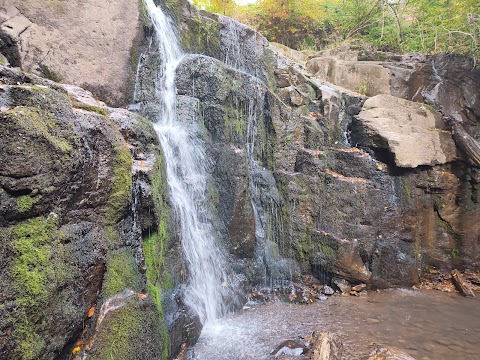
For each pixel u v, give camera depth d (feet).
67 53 15.65
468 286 22.24
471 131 29.19
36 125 7.29
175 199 15.43
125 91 17.71
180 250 14.42
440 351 13.88
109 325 8.77
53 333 7.23
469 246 24.56
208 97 19.62
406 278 22.18
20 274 6.64
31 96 7.70
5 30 14.02
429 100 30.17
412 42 36.27
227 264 18.20
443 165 25.17
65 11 15.76
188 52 21.99
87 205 8.79
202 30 22.57
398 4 37.93
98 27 16.75
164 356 10.68
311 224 21.79
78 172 8.35
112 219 9.68
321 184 22.17
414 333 15.46
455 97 29.66
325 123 24.62
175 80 19.40
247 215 19.35
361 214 21.56
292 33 41.81
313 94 26.30
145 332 9.76
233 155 19.16
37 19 14.94
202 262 16.31
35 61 14.65
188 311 13.15
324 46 41.98
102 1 16.99
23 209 6.91
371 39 39.65
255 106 21.72
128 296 9.62
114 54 17.25
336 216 21.77
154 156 13.17
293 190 21.63
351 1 40.73
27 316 6.60
